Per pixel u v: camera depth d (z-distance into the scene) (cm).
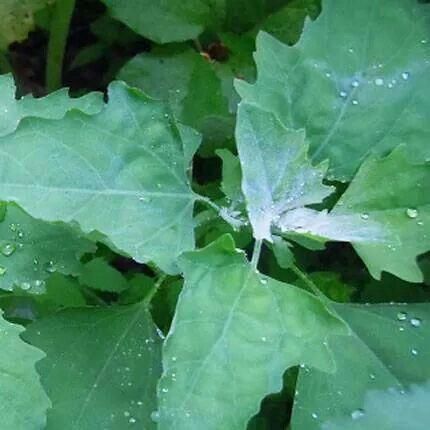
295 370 44
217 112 51
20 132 37
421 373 39
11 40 55
